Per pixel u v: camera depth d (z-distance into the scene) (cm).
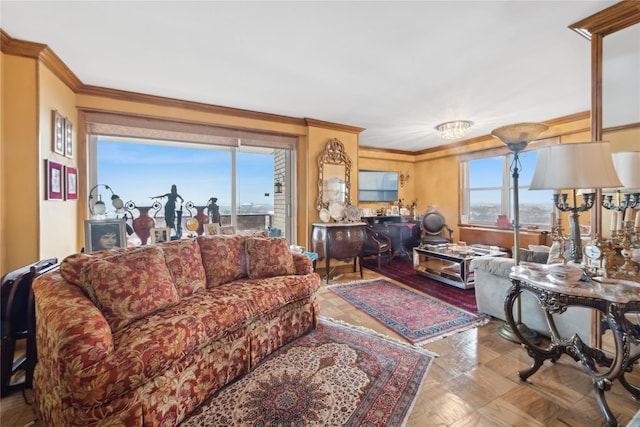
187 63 248
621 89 186
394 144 589
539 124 208
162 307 170
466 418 142
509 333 224
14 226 215
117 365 120
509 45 220
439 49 226
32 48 216
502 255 339
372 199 616
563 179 155
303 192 431
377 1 171
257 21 191
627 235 172
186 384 148
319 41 215
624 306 137
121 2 172
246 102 345
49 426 128
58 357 114
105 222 253
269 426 138
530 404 151
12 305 167
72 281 156
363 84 291
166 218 339
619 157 188
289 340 223
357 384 169
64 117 262
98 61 244
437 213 575
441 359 196
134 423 123
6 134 213
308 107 363
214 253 238
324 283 384
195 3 173
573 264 174
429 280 399
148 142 350
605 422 137
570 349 168
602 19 184
